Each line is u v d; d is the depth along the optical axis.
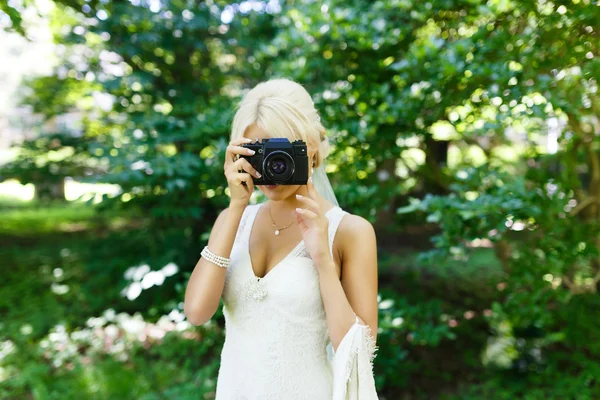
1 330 4.63
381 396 3.70
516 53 3.12
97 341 4.40
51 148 5.91
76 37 4.74
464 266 6.68
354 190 3.67
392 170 4.92
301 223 1.40
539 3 3.10
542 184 3.29
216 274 1.44
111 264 5.57
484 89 3.30
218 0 4.94
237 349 1.49
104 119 5.57
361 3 4.15
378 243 7.27
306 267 1.46
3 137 7.21
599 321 3.87
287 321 1.44
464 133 3.72
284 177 1.41
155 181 4.15
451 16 3.85
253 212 1.63
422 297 5.31
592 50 2.95
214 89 5.26
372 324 1.45
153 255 5.18
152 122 4.29
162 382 3.71
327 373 1.50
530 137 4.24
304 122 1.47
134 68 5.01
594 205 4.07
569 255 3.20
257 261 1.53
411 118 3.59
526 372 3.82
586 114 3.37
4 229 9.76
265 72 4.85
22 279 6.24
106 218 10.45
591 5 2.75
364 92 3.92
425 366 4.06
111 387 3.56
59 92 6.40
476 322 4.82
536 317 3.42
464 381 3.87
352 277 1.47
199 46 4.79
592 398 3.44
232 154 1.46
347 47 4.04
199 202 4.83
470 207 3.08
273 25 5.05
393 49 3.99
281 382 1.42
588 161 4.07
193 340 4.27
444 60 3.24
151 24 4.59
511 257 3.81
